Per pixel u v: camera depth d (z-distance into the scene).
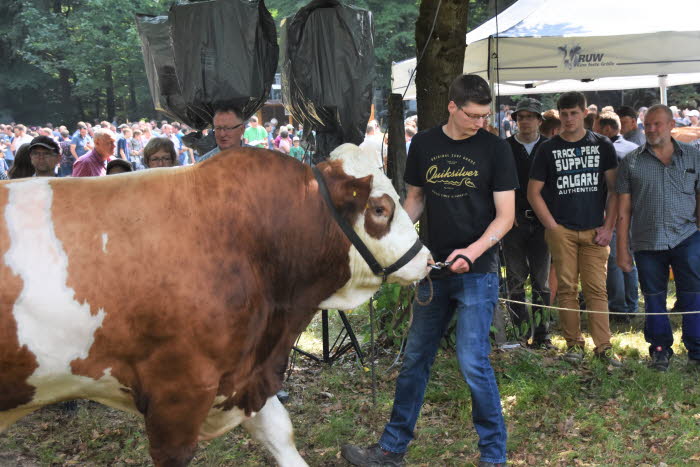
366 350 5.98
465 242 3.67
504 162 3.61
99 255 2.60
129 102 40.44
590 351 5.84
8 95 40.09
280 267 2.94
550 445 4.10
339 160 3.02
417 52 5.88
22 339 2.55
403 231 3.06
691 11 7.42
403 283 3.16
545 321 6.07
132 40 36.75
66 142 18.70
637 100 20.14
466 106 3.54
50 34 37.38
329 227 2.98
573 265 5.72
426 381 3.84
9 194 2.62
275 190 2.88
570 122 5.59
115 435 4.49
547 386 4.91
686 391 4.96
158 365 2.71
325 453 4.12
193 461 4.05
